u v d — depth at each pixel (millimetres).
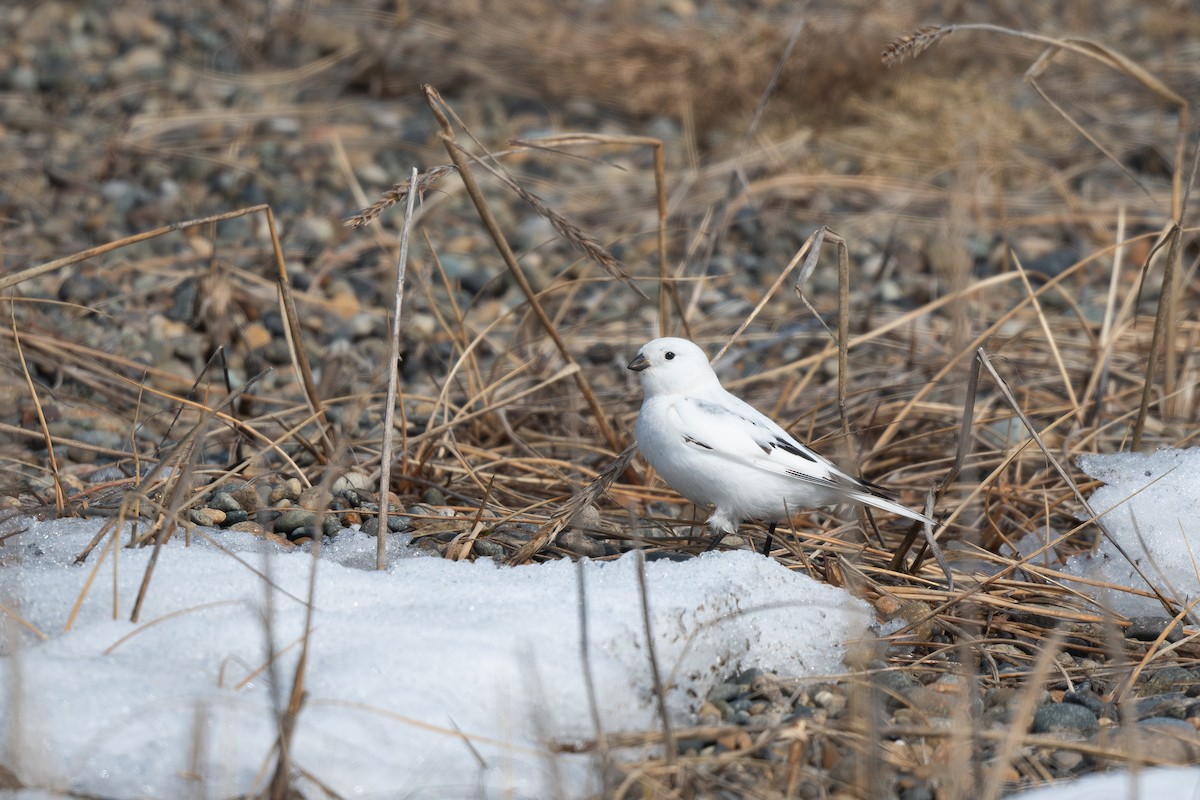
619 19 22484
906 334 14391
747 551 8273
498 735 6324
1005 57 22125
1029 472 11188
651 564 8094
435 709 6383
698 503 9281
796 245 17125
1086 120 20484
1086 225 17375
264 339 13781
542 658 6766
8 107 19781
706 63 20453
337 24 22953
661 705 6227
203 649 6785
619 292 15812
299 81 21781
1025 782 6512
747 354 14008
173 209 17047
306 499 9680
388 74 21594
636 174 19141
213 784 5793
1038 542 9844
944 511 10320
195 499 8617
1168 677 7680
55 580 7398
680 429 8906
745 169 18938
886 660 7906
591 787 6023
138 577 7445
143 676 6453
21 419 11367
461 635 6898
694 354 9281
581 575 6254
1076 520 10219
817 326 14719
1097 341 13680
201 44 22703
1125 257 16406
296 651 6805
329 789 5836
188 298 14461
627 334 14531
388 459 8188
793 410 12539
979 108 19453
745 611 7246
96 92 20703
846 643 7754
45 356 12523
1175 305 11781
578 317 15148
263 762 5926
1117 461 9453
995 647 8148
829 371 13602
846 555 9430
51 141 18781
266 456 10680
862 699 6961
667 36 21219
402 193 8523
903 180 18500
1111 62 11359
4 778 5781
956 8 21797
